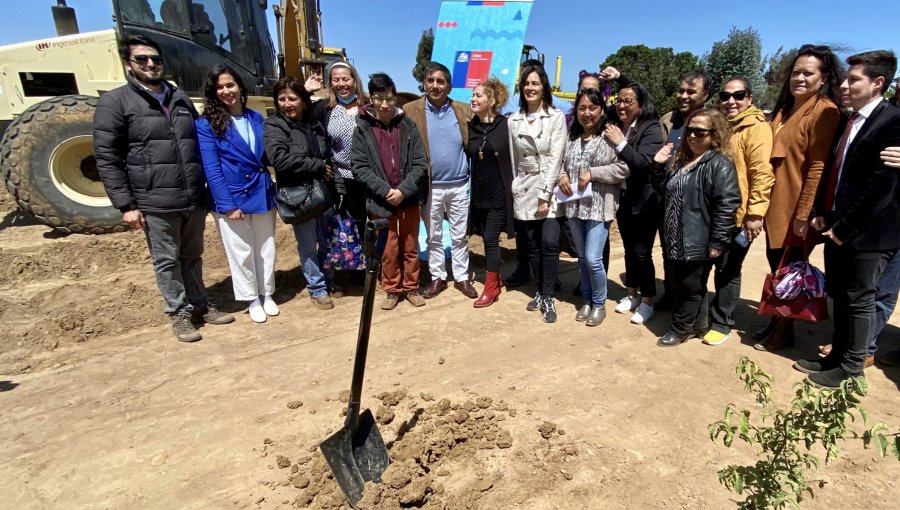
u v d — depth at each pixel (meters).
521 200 4.28
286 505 2.34
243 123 4.09
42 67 6.17
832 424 1.74
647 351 3.77
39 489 2.45
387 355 3.73
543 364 3.58
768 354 3.71
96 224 5.97
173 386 3.35
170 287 3.94
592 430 2.83
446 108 4.43
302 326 4.28
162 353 3.81
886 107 2.85
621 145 3.68
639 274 4.27
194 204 3.91
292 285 5.26
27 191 5.62
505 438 2.73
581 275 4.36
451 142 4.44
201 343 3.97
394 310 4.60
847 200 3.02
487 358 3.68
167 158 3.70
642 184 4.00
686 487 2.43
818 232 3.31
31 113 5.60
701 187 3.43
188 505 2.34
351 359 3.68
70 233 6.08
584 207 4.00
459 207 4.65
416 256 4.62
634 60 28.62
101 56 6.34
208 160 3.92
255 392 3.26
